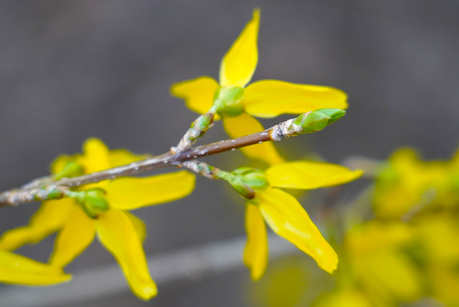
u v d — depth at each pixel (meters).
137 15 0.69
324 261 0.25
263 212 0.26
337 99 0.26
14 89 0.66
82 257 0.63
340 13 0.70
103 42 0.68
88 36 0.68
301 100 0.26
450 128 0.66
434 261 0.30
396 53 0.69
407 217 0.31
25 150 0.65
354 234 0.31
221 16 0.70
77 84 0.67
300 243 0.26
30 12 0.68
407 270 0.31
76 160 0.28
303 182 0.26
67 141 0.66
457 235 0.30
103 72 0.67
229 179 0.26
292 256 0.39
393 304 0.31
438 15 0.69
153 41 0.68
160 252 0.63
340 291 0.31
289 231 0.26
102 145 0.28
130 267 0.26
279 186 0.26
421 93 0.67
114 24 0.68
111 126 0.67
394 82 0.68
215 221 0.64
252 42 0.27
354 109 0.67
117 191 0.26
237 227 0.64
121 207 0.26
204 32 0.69
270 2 0.69
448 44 0.69
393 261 0.31
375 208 0.31
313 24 0.69
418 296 0.31
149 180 0.26
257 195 0.26
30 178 0.65
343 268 0.31
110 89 0.67
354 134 0.66
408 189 0.31
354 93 0.67
